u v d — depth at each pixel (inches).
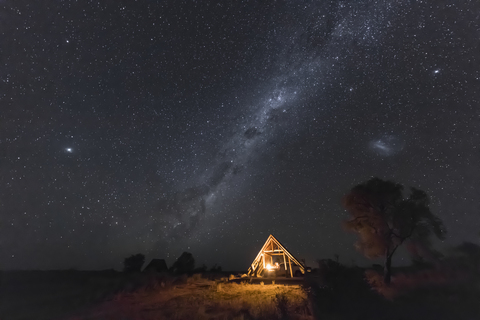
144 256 1368.1
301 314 458.0
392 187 811.4
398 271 901.2
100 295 727.7
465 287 570.6
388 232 778.8
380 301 520.1
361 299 528.4
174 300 652.1
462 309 457.4
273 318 442.3
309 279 893.2
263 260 1158.3
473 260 666.2
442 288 590.9
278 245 1127.6
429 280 670.5
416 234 756.6
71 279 1005.8
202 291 826.8
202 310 516.4
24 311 558.6
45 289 815.1
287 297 597.9
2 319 507.8
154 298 700.7
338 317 436.8
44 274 1091.3
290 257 1095.6
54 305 607.2
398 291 618.2
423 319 413.7
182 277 1209.4
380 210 808.3
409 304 498.0
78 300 666.8
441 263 716.7
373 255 781.3
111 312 533.0
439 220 761.6
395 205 793.6
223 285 954.1
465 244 719.1
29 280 963.3
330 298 539.2
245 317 453.1
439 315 430.3
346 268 798.5
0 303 629.6
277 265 1137.4
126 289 835.4
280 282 968.3
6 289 807.7
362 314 447.2
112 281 972.6
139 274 1167.0
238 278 1105.4
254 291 780.0
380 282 752.3
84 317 499.8
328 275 770.2
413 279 730.2
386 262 761.0
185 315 481.7
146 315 494.9
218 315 473.4
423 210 761.6
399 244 759.7
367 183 854.5
